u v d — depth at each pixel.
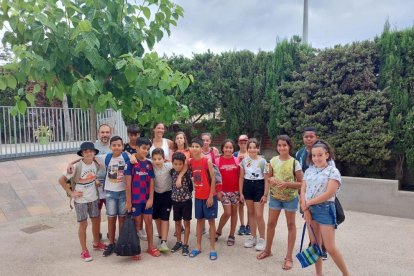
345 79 7.55
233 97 9.52
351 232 5.39
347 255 4.46
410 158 6.75
